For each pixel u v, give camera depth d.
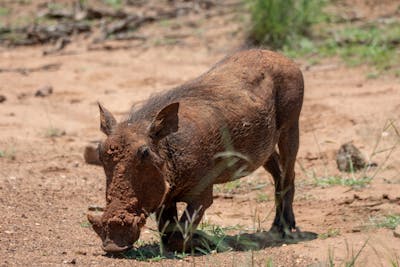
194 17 68.25
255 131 27.12
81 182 35.75
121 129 24.19
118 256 25.03
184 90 26.77
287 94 28.81
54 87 52.41
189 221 24.95
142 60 58.12
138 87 51.72
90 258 24.67
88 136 43.69
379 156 38.12
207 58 57.69
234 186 35.34
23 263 23.98
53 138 43.03
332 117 43.25
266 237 28.44
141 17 67.50
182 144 24.97
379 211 31.16
